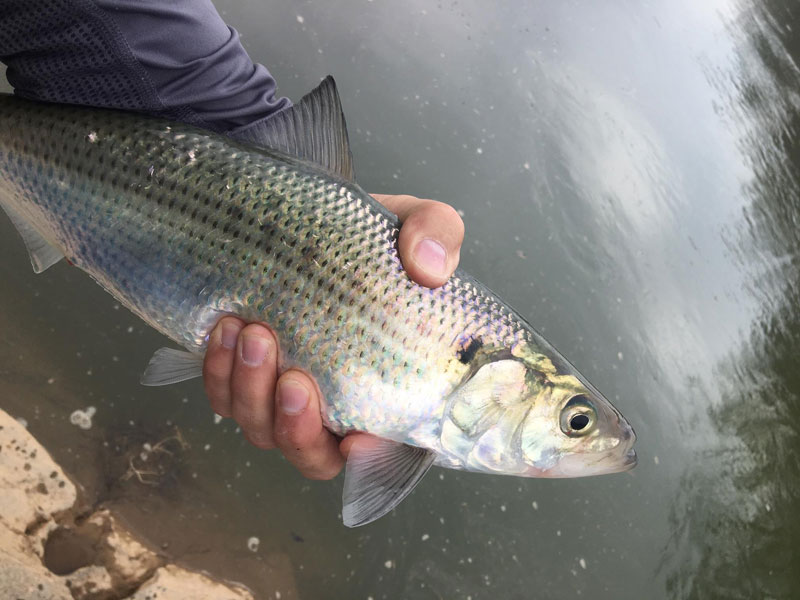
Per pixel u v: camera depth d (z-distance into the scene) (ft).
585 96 3.88
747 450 3.11
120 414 1.95
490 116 3.33
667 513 2.80
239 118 0.95
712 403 3.19
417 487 2.33
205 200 0.88
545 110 3.59
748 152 4.50
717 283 3.60
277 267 0.86
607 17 4.49
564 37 4.15
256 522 1.98
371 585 2.10
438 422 0.90
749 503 2.97
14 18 0.84
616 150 3.70
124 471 1.86
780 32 5.83
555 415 0.93
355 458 0.88
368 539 2.16
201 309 0.87
